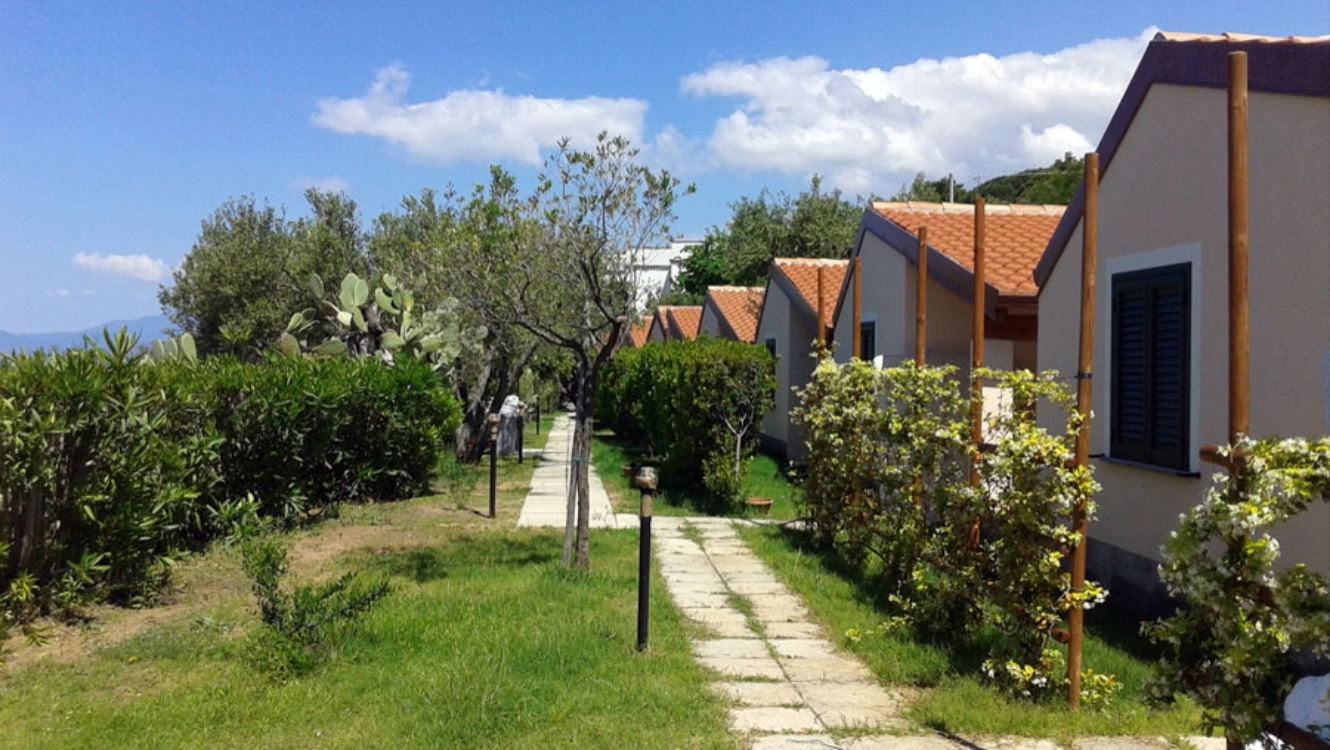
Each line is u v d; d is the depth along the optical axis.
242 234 23.84
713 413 13.70
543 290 9.48
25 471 7.00
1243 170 3.67
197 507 10.30
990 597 6.15
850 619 7.48
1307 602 3.17
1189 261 6.71
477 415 19.34
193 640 6.76
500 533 11.38
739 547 10.63
